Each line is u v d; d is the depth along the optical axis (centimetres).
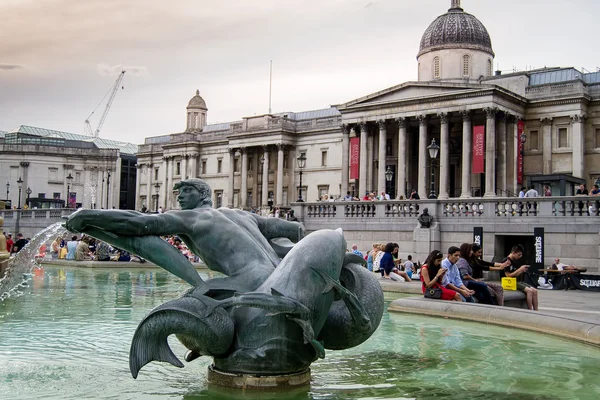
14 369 714
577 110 6044
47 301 1384
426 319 1180
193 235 644
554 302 1781
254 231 676
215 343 595
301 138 8550
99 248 2895
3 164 10312
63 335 945
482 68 7181
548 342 934
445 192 6147
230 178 9012
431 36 7281
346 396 605
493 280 3186
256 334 604
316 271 599
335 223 4084
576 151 6009
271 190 8762
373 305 666
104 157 10931
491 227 3406
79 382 649
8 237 3197
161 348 593
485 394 623
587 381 682
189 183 690
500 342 932
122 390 619
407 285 1750
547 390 641
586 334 915
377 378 688
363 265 710
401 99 6481
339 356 820
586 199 3122
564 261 3142
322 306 611
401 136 6544
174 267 620
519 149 6234
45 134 12075
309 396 600
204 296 600
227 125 10881
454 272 1318
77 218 604
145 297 1495
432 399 600
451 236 3578
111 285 1839
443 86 6212
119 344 877
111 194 10956
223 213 671
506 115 6141
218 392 606
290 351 607
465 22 7206
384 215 3900
